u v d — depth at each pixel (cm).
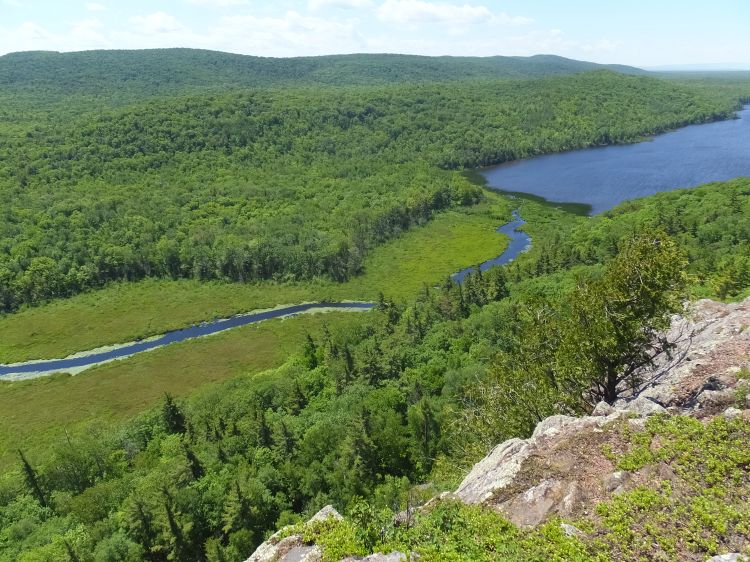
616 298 2445
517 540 1504
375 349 8312
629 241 2616
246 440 6862
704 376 2278
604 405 2317
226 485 5847
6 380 10400
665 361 2639
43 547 5347
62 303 13862
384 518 1702
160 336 11981
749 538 1353
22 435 8631
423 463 5647
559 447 1897
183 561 5128
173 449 7238
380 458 5788
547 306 3109
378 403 6750
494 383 3309
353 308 12738
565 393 2777
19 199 18112
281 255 15075
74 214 17112
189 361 10575
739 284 5444
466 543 1511
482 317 8594
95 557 5138
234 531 5325
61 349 11506
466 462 3181
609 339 2403
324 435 6256
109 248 15312
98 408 9231
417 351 8194
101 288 14738
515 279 11531
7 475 7344
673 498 1534
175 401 9038
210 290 14375
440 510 1716
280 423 6650
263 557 1645
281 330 11638
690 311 2738
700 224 12312
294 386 8144
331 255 14800
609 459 1775
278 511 5594
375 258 15625
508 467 1933
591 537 1480
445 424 5459
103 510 6072
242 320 12562
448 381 6575
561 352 2666
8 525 6134
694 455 1669
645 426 1872
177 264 15438
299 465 6112
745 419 1772
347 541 1570
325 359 9225
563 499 1661
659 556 1370
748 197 13212
